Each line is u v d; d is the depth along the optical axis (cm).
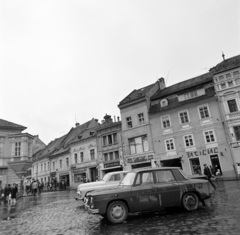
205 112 2627
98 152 3481
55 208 1265
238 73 2441
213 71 2786
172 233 520
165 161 2838
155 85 3453
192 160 2656
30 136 2964
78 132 4428
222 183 1916
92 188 1180
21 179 2773
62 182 3788
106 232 591
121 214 698
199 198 785
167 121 2903
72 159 3934
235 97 2427
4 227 826
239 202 828
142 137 3080
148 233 539
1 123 2878
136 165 3056
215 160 2486
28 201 1950
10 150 2780
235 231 488
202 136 2591
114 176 1229
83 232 624
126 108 3300
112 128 3381
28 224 848
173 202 742
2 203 1950
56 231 675
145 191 727
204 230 519
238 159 2314
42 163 4984
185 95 2811
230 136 2403
